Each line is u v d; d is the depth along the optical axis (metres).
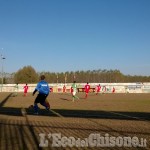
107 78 117.31
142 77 117.69
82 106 23.78
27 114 17.45
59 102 29.02
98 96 44.16
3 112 18.55
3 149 8.13
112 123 13.44
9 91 73.69
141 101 30.56
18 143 8.88
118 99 34.75
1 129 11.41
